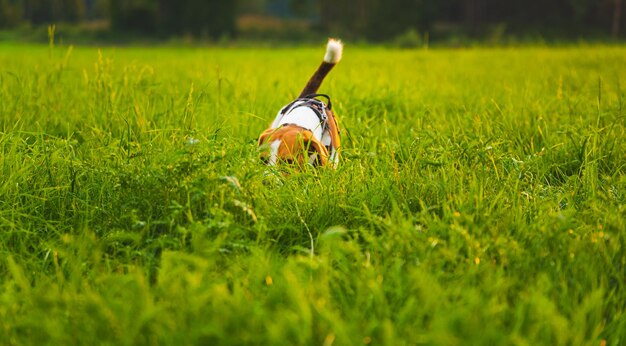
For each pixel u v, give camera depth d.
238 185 4.87
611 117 8.66
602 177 6.24
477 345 3.19
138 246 4.70
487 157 6.32
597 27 68.38
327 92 10.88
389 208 5.40
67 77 12.84
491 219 4.80
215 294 3.58
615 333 3.57
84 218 5.23
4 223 4.93
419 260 4.16
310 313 3.38
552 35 66.00
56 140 6.74
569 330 3.46
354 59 22.80
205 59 23.62
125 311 3.43
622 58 20.45
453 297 3.74
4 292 3.97
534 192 5.75
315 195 5.41
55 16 81.12
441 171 5.91
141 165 5.66
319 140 6.34
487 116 8.71
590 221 5.05
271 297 3.66
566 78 14.26
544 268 4.19
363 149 6.98
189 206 4.80
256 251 4.30
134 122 8.16
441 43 62.66
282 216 5.18
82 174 5.77
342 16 75.19
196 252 4.21
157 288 3.76
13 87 9.98
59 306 3.68
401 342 3.24
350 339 3.24
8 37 67.38
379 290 3.66
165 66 18.28
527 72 16.55
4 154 6.09
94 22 88.56
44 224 5.21
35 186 5.58
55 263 4.25
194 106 7.77
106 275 4.00
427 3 68.50
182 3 71.50
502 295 3.82
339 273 4.13
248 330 3.33
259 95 11.15
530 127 8.35
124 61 20.59
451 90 12.44
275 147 5.79
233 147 5.84
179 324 3.37
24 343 3.45
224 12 72.56
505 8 71.62
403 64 19.33
